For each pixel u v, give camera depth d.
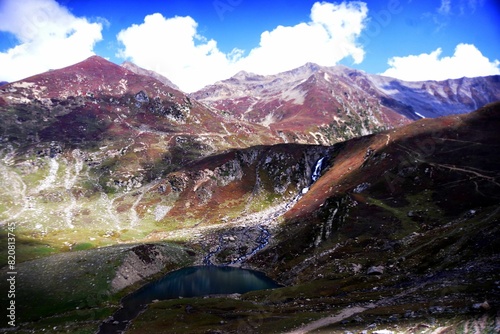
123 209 163.75
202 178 191.50
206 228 150.00
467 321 37.56
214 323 60.94
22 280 84.50
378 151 153.62
